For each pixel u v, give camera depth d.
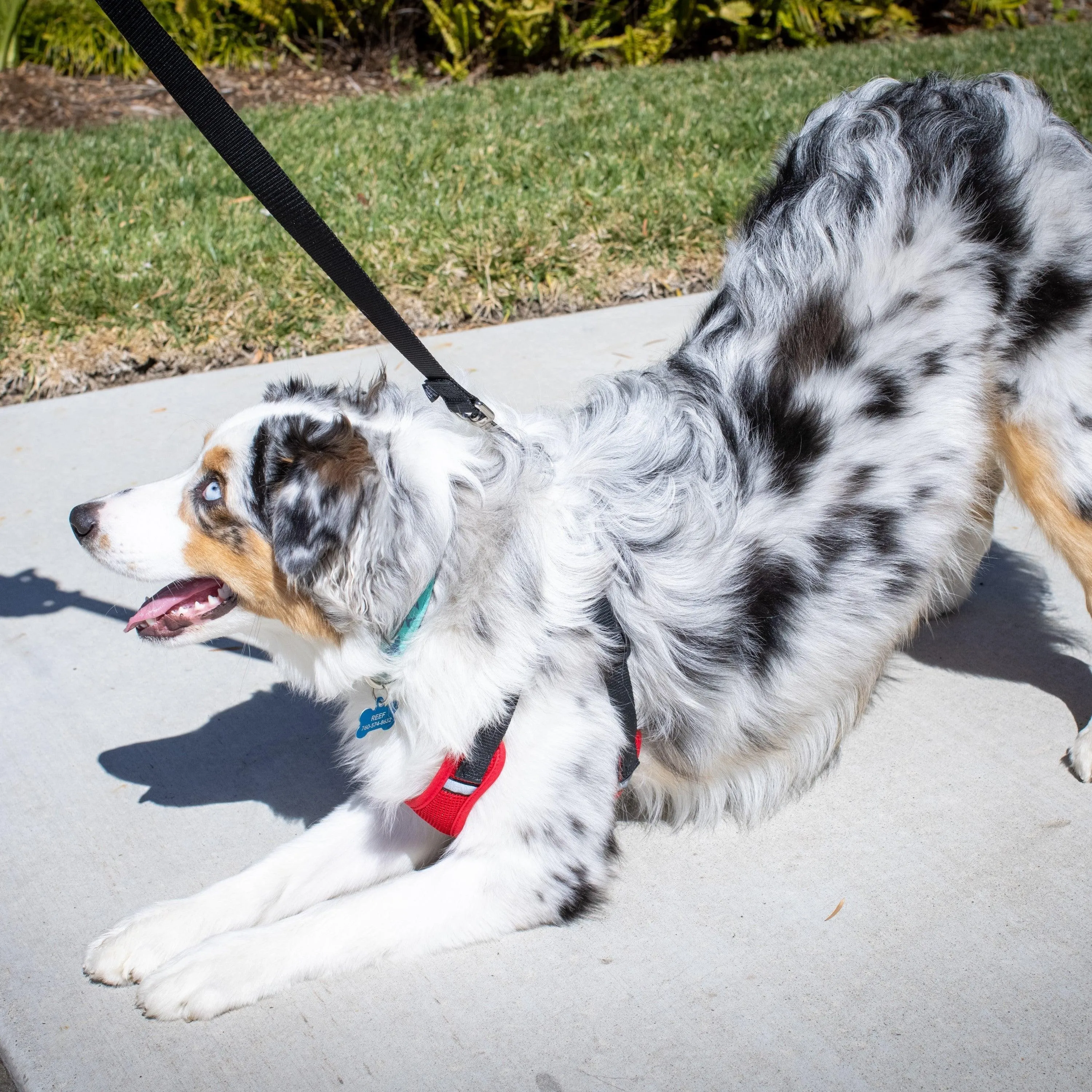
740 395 2.64
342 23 10.35
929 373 2.67
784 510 2.57
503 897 2.34
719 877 2.54
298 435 2.20
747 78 8.90
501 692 2.30
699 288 5.64
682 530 2.53
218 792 2.86
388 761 2.46
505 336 5.22
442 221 5.91
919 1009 2.15
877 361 2.65
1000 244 2.73
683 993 2.22
